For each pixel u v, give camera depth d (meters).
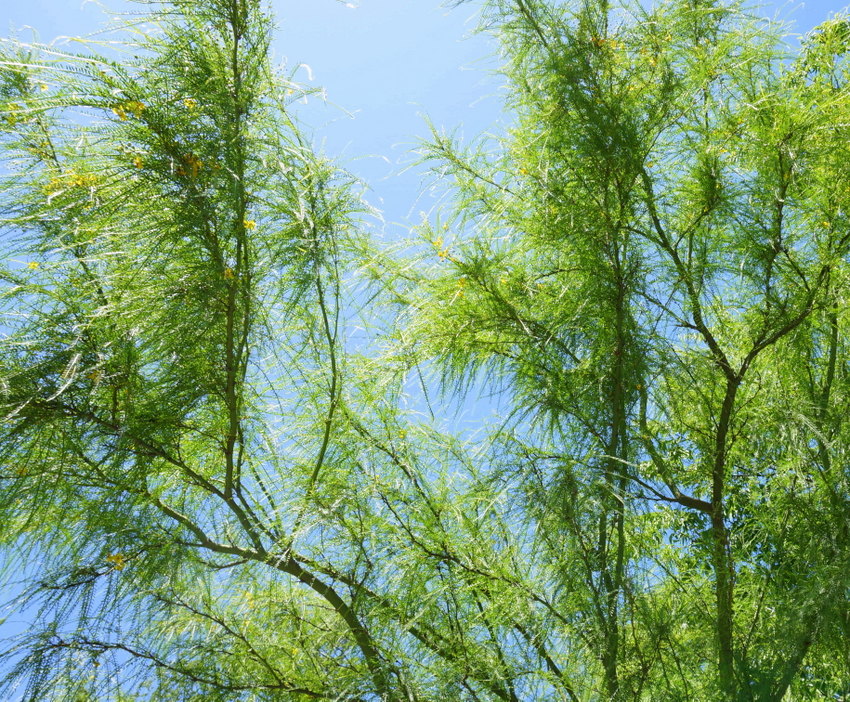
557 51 2.49
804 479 2.30
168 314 1.94
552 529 2.07
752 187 2.38
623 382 2.35
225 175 1.99
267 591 2.41
